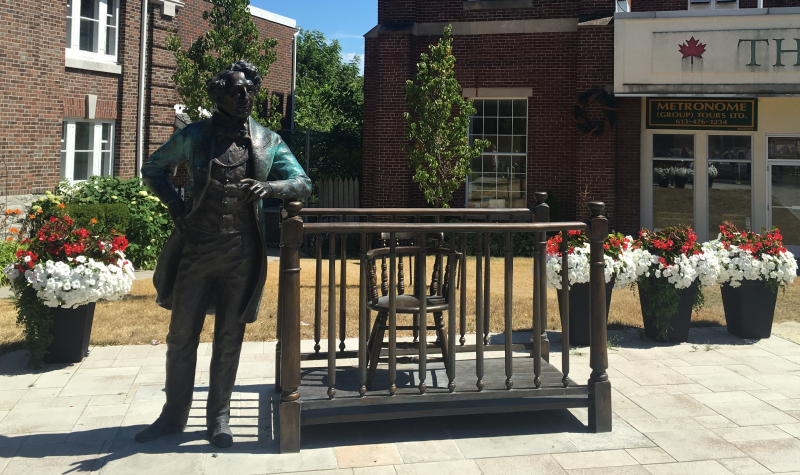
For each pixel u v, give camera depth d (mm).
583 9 16188
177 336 4387
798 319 8625
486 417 5008
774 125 15914
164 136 16250
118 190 13781
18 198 13023
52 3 13633
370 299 4953
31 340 6090
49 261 6094
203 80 10672
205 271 4273
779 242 7578
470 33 16766
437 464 4102
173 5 16219
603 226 4695
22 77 13109
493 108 17094
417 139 12492
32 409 5055
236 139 4277
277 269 13391
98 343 7070
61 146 14188
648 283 7316
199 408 5105
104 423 4773
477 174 17203
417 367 5543
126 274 6602
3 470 3957
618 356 6762
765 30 14305
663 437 4562
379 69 16703
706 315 8859
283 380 4262
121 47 15180
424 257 4469
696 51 14523
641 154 16406
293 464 4086
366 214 5590
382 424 4855
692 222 16438
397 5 16828
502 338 7477
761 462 4145
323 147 20250
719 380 5910
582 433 4648
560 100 16484
